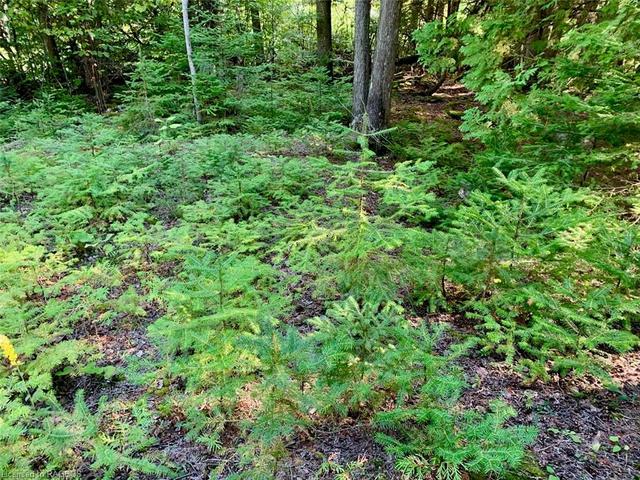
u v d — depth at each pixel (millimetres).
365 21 9648
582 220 3762
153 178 7000
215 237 4707
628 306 3301
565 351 3723
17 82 14750
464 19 6793
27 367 3561
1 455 2609
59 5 11961
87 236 5645
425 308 4449
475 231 4250
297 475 2736
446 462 2549
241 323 3373
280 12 14930
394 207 6172
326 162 4531
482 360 3746
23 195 6965
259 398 2977
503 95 5672
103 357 4070
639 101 4582
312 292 4738
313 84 11797
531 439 2518
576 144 5195
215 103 10562
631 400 3293
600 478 2680
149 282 4652
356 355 2969
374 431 3014
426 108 13453
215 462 2910
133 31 14758
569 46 5242
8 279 4168
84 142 7867
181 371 3188
